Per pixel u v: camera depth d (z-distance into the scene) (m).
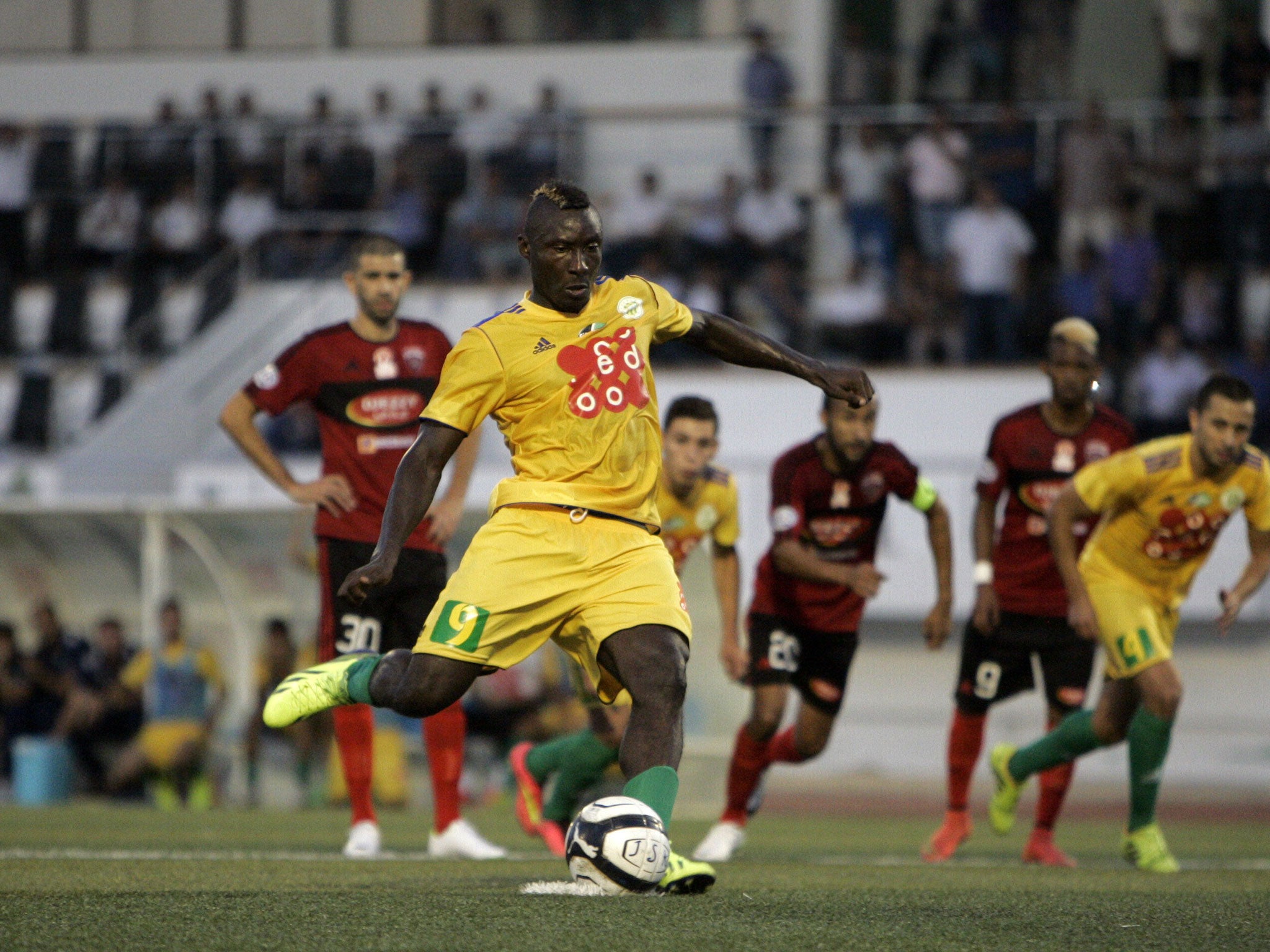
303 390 23.12
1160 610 22.88
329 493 22.56
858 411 22.78
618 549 14.07
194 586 44.75
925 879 19.08
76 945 11.02
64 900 13.80
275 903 13.48
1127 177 58.25
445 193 61.75
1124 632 22.16
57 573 45.50
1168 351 53.91
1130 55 65.81
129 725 43.53
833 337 57.72
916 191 58.78
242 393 23.09
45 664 43.91
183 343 62.34
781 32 68.25
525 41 70.69
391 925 11.92
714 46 67.62
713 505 24.12
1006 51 66.12
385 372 23.09
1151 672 21.92
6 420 62.53
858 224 59.03
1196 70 63.91
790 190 62.38
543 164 61.25
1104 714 22.84
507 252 59.81
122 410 56.59
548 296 14.23
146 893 14.59
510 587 13.91
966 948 11.35
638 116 62.34
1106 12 65.88
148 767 41.44
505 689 43.59
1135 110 59.56
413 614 22.84
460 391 14.03
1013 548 25.28
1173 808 43.72
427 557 22.78
